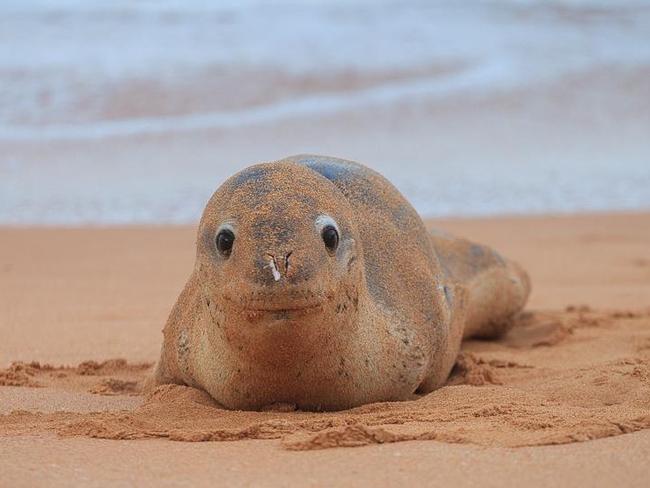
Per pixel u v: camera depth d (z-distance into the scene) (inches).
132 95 1690.5
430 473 331.9
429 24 2107.5
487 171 1449.3
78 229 1161.4
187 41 1953.7
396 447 359.6
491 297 653.9
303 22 2071.9
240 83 1763.0
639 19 2210.9
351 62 1883.6
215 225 398.0
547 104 1754.4
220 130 1584.6
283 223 382.0
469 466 337.7
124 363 582.9
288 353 398.0
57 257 1010.1
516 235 1131.3
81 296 818.2
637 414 406.3
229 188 405.1
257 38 1975.9
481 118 1680.6
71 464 349.1
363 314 424.5
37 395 493.4
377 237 481.7
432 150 1533.0
